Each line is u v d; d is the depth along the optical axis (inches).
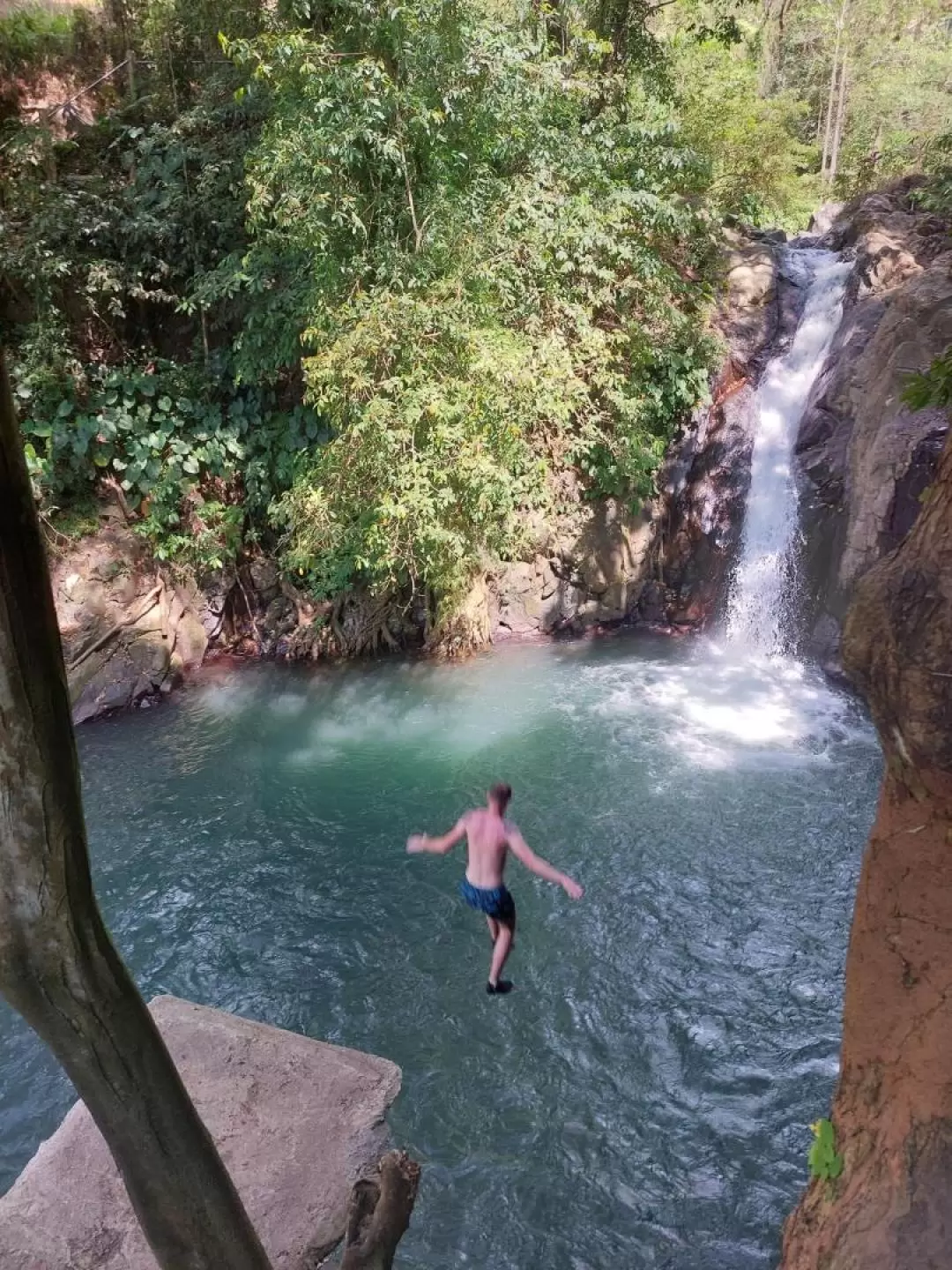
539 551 509.4
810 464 485.7
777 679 462.0
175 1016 187.3
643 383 489.1
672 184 499.5
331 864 325.1
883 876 138.0
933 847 132.2
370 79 346.3
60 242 452.1
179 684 473.1
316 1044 180.7
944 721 127.0
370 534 394.9
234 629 514.3
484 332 374.0
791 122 842.2
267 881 317.1
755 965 271.9
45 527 439.5
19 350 454.3
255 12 441.7
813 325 550.6
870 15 880.9
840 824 336.2
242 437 490.3
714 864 316.5
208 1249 93.7
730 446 528.7
